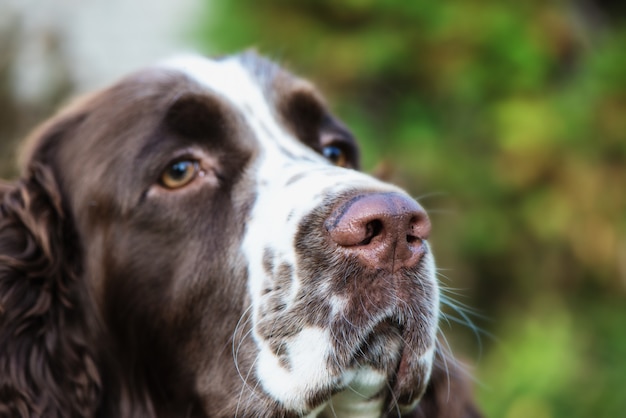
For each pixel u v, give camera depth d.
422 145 6.43
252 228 2.93
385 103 6.66
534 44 6.38
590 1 7.61
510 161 6.45
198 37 6.57
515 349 6.53
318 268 2.67
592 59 6.64
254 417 2.82
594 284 6.88
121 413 3.16
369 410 2.84
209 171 3.14
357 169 3.84
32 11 7.93
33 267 3.12
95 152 3.21
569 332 6.55
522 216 6.62
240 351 2.88
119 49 7.89
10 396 3.03
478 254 6.67
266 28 6.44
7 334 3.05
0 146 7.38
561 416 6.39
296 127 3.43
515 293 6.88
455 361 3.52
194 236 3.04
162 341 3.09
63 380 3.12
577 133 6.43
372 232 2.58
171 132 3.12
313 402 2.71
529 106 6.40
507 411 6.32
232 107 3.24
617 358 6.61
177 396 3.10
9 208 3.24
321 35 6.44
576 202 6.48
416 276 2.66
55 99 7.65
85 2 8.05
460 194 6.52
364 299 2.60
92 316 3.18
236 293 2.92
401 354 2.70
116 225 3.12
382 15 6.39
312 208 2.73
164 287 3.06
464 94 6.42
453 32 6.33
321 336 2.65
